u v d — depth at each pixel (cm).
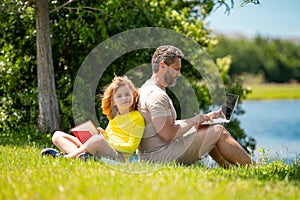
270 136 1752
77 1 847
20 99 851
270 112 2731
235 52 4622
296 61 4784
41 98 790
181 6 1061
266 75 4728
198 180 387
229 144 499
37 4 775
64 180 385
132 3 880
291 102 3416
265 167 498
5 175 411
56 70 880
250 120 2323
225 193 349
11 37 864
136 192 342
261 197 351
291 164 533
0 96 877
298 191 381
